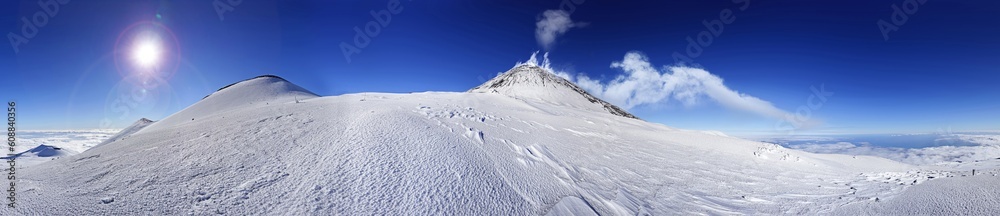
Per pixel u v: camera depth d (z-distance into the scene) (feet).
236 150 43.78
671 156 76.23
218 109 112.06
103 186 30.45
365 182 36.17
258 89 155.12
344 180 36.06
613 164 62.95
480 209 33.83
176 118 90.22
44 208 25.14
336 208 29.81
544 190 42.68
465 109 98.17
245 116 68.08
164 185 31.24
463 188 37.96
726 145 93.56
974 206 38.17
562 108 170.81
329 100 100.27
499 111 107.65
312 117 66.49
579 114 141.28
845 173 72.43
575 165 57.88
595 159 64.54
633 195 47.44
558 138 78.23
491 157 52.90
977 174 57.93
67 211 24.91
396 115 70.38
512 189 40.73
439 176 40.24
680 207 44.62
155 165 37.14
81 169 35.50
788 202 48.34
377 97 117.80
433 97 131.85
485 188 39.19
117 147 46.57
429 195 34.88
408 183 37.14
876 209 41.73
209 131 54.95
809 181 62.75
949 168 91.40
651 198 47.29
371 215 29.35
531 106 147.74
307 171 37.68
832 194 52.70
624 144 83.66
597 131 96.27
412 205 32.30
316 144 48.03
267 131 54.44
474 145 58.39
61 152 118.42
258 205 28.86
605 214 39.55
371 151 46.21
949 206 39.06
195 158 40.09
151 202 27.55
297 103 90.53
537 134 78.54
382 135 54.29
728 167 70.49
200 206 27.55
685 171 64.34
